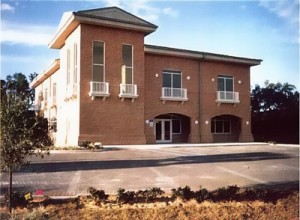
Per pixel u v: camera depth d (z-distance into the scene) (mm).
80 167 12672
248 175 11016
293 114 32125
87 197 7344
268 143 26672
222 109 29625
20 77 25516
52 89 32062
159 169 12219
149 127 25672
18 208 6633
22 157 6641
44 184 9320
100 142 22547
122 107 23609
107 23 22766
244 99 30984
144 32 24719
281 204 7168
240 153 18312
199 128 28203
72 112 23844
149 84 26031
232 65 30531
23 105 6590
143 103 24453
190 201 7145
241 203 7129
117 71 23547
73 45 23875
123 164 13555
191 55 27656
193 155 17125
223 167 12805
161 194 7617
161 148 21203
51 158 15547
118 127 23328
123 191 7246
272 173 11453
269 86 34844
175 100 27000
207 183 9594
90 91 22391
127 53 24109
